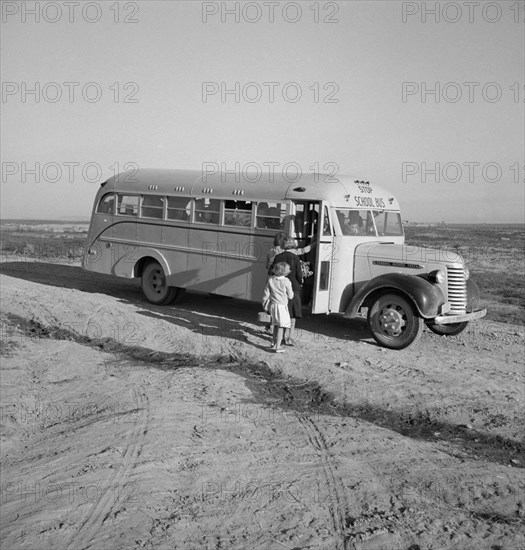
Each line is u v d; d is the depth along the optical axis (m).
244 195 12.63
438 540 5.21
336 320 13.64
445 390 8.98
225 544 5.10
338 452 7.01
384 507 5.77
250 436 7.42
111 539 5.16
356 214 12.05
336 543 5.14
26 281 17.73
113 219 15.30
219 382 9.37
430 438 7.62
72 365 10.34
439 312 10.75
